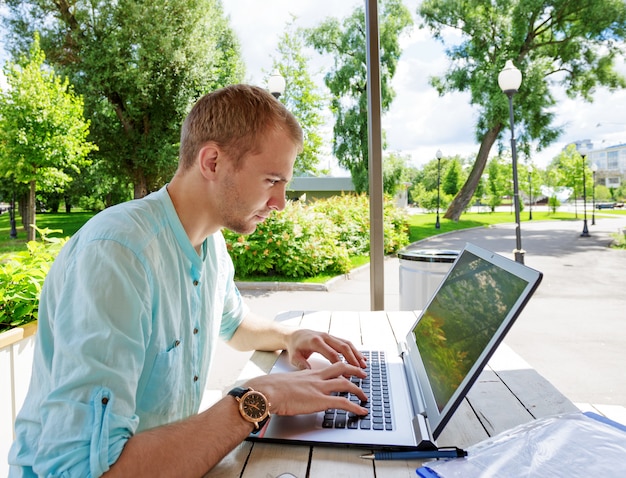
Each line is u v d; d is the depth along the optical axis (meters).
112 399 0.61
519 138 5.28
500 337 0.69
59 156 5.69
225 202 0.86
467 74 5.43
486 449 0.71
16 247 5.55
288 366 1.14
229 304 1.27
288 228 5.61
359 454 0.74
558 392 1.01
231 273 1.27
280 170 0.85
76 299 0.67
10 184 6.10
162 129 8.65
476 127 5.42
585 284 4.38
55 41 7.99
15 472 0.72
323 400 0.80
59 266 0.76
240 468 0.70
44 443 0.59
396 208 5.78
